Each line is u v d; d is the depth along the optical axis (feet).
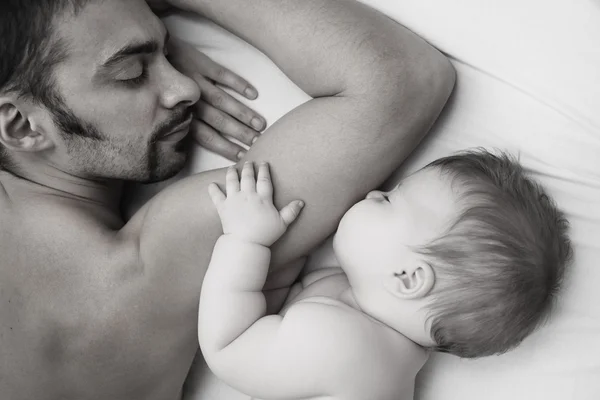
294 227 3.23
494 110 3.37
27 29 2.98
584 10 3.16
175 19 3.90
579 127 3.22
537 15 3.25
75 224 3.22
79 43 3.04
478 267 2.95
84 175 3.51
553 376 3.39
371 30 3.18
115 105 3.23
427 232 3.01
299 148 3.15
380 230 3.09
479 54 3.35
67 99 3.15
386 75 3.08
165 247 3.17
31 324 3.15
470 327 3.06
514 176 3.07
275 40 3.31
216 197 3.12
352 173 3.17
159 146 3.49
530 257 2.97
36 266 3.16
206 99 3.75
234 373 3.12
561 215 3.28
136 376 3.34
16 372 3.19
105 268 3.17
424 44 3.29
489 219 2.95
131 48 3.14
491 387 3.49
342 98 3.14
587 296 3.32
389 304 3.12
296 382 3.00
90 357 3.21
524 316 3.06
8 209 3.23
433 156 3.51
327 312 3.05
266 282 3.49
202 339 3.16
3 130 3.19
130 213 3.90
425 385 3.60
